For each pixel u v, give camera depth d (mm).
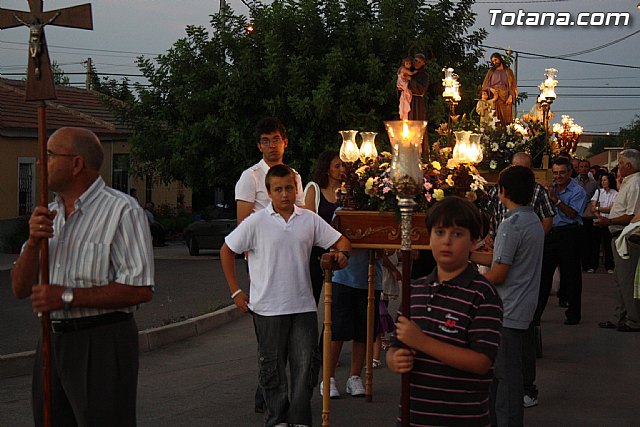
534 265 6500
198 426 7188
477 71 26938
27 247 4637
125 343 4770
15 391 8438
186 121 26781
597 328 12094
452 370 4109
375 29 25188
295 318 6645
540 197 8875
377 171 7320
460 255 4160
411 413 4176
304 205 8117
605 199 18703
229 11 27156
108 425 4715
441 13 26625
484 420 4168
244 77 25234
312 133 24625
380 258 8484
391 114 25000
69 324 4684
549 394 8359
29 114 28141
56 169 4680
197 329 11984
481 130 13039
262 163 7703
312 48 25594
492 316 4133
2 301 14633
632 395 8320
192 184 26797
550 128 15570
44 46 4637
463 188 7574
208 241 25031
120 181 33375
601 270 19656
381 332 9352
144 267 4695
